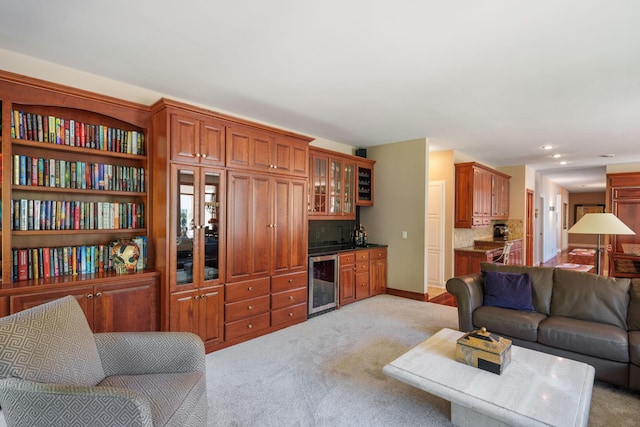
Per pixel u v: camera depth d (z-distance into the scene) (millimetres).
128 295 2715
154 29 2145
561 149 5738
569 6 1852
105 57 2543
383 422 2047
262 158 3521
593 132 4570
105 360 1707
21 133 2379
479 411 1625
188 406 1530
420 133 4750
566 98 3295
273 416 2102
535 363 2051
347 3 1854
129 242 2873
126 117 2859
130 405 1207
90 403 1215
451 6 1871
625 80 2852
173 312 2846
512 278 3229
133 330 2736
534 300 3115
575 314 2861
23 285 2275
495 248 5969
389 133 4770
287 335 3525
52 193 2689
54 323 1509
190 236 2965
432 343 2363
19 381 1244
